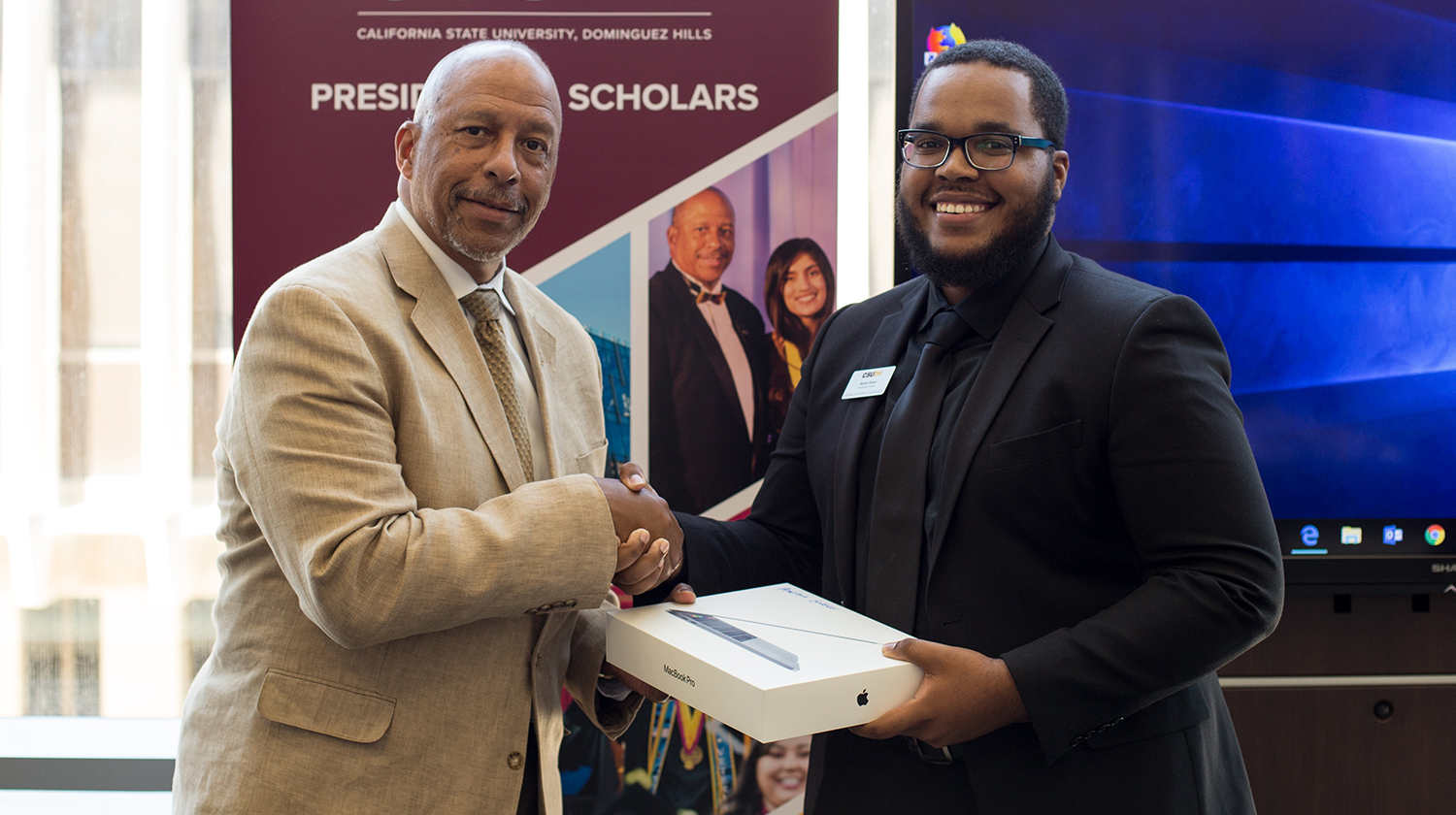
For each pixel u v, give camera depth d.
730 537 1.42
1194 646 1.03
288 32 2.11
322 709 1.09
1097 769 1.11
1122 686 1.04
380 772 1.11
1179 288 2.14
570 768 2.22
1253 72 2.11
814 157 2.17
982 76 1.19
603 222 2.16
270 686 1.10
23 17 2.32
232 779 1.09
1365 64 2.11
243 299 2.13
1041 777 1.10
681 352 2.18
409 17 2.12
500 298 1.33
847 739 1.24
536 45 2.14
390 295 1.18
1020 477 1.12
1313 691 2.20
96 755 2.36
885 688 1.02
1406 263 2.13
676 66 2.15
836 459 1.30
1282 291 2.14
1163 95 2.12
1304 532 2.16
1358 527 2.16
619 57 2.14
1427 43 2.11
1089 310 1.16
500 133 1.20
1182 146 2.12
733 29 2.15
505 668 1.19
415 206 1.24
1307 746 2.21
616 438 2.18
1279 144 2.12
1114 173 2.12
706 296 2.18
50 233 2.36
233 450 1.10
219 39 2.35
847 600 1.26
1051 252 1.26
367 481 1.05
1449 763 2.22
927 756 1.16
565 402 1.38
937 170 1.20
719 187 2.16
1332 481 2.15
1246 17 2.11
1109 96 2.12
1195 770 1.15
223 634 1.18
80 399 2.39
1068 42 2.10
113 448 2.39
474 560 1.04
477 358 1.21
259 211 2.12
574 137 2.15
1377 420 2.15
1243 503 1.08
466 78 1.20
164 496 2.40
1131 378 1.09
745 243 2.18
